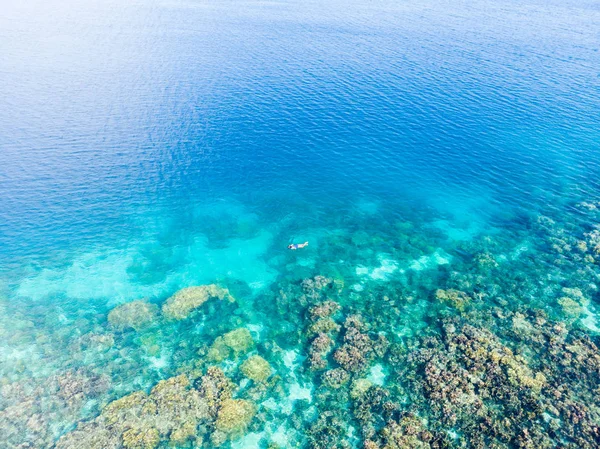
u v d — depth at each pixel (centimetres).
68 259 5269
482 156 7381
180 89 9625
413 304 4588
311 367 3862
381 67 10981
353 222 6038
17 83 9469
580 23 16012
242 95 9419
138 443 3203
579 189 6500
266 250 5538
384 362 3919
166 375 3878
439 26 15212
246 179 6869
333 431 3325
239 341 4138
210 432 3344
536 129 8125
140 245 5550
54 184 6431
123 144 7481
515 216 6012
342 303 4644
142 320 4416
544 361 3759
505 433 3189
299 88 9769
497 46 12794
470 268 5094
